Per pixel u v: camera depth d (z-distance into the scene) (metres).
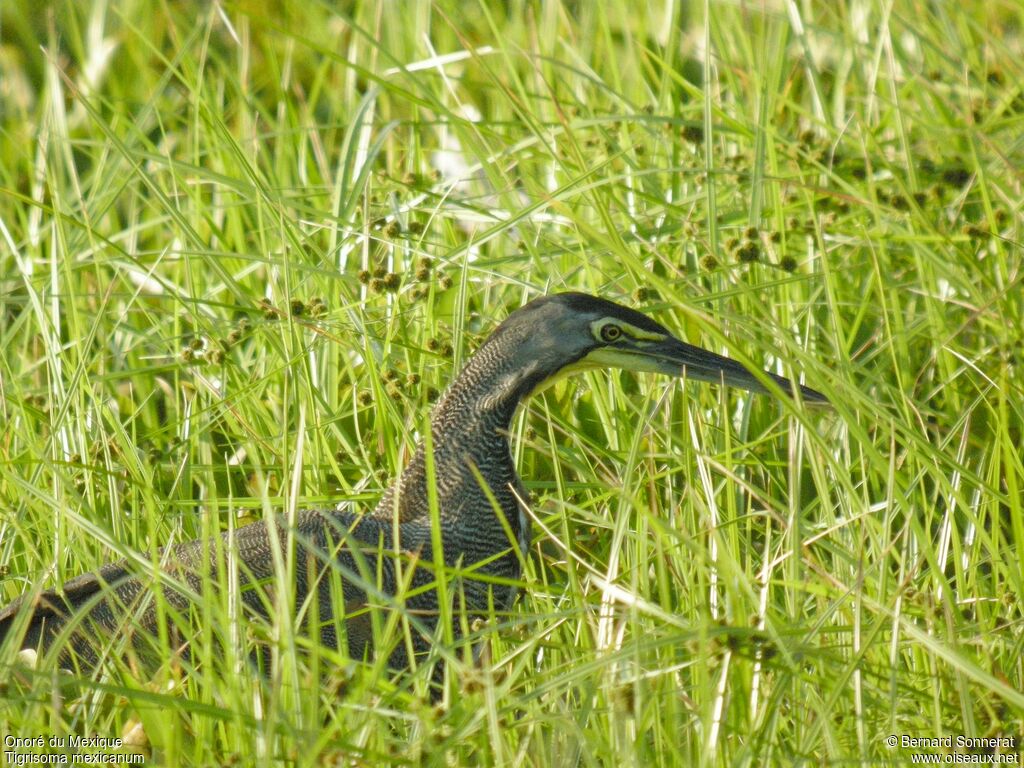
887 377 12.16
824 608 9.59
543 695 8.79
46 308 12.98
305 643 8.20
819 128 14.61
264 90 18.27
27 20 19.56
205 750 8.34
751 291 10.99
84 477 11.16
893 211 12.32
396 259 12.89
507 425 10.71
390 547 10.27
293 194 14.43
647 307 11.23
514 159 14.16
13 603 10.06
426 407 11.45
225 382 12.20
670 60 14.22
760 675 8.23
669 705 8.23
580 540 11.00
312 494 11.21
